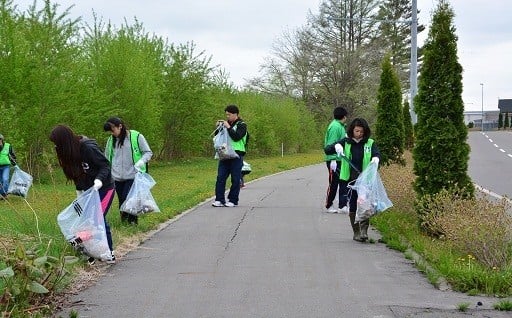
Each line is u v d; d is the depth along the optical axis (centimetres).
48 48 2283
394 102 1745
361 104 6025
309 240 1044
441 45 1066
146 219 1223
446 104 1063
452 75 1063
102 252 815
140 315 624
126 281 761
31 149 2230
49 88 2225
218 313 627
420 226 1073
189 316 619
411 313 626
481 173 2722
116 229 1085
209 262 868
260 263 861
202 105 3762
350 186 1023
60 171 2548
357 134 1052
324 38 6109
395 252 941
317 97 6328
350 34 6128
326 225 1209
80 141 848
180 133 3747
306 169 3356
